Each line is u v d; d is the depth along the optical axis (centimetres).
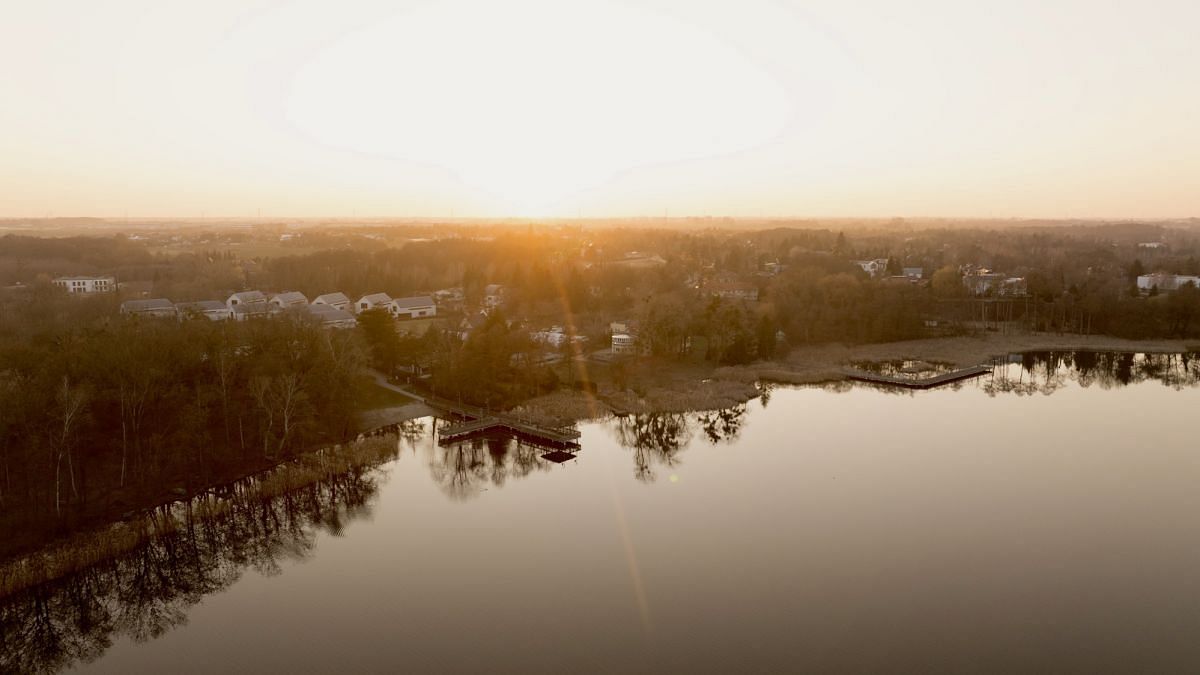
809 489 8288
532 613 5709
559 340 15462
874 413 11669
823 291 18800
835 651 5150
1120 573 6241
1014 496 7988
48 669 5184
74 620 5878
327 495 8281
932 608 5716
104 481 7581
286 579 6350
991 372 15012
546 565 6506
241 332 9788
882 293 18738
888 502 7850
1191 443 9844
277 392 8794
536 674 4928
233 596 6103
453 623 5584
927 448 9744
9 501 6806
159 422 8081
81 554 6241
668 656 5112
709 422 11244
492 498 8150
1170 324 18275
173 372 8275
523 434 10325
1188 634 5328
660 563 6512
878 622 5516
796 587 6056
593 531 7212
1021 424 10906
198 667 5131
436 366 12075
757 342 15462
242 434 8700
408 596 6003
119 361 7675
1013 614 5616
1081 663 5000
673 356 15262
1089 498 7900
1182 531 7044
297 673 5012
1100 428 10638
